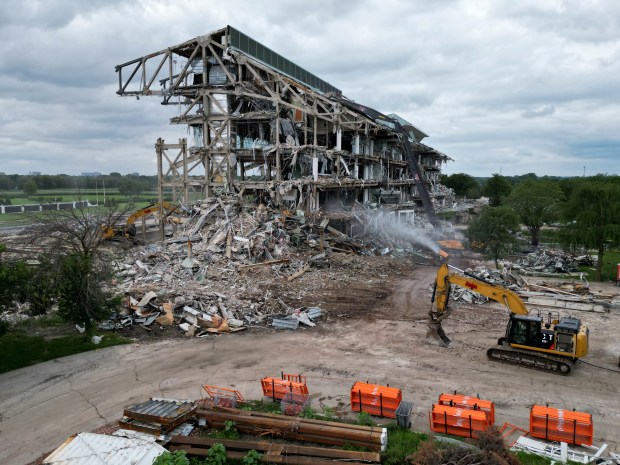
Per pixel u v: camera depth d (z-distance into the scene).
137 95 50.75
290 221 41.94
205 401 15.83
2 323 19.56
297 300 29.28
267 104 51.00
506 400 16.72
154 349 21.81
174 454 12.70
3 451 13.95
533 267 41.56
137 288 28.84
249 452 13.06
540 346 19.55
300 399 15.91
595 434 14.45
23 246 21.80
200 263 33.28
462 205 94.88
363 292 31.84
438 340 22.58
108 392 17.56
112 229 42.06
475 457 12.18
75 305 21.23
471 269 39.06
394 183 68.50
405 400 16.70
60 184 134.00
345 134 60.38
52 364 20.03
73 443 13.20
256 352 21.47
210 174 49.75
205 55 48.44
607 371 19.39
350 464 12.62
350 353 21.31
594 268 42.62
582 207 37.62
